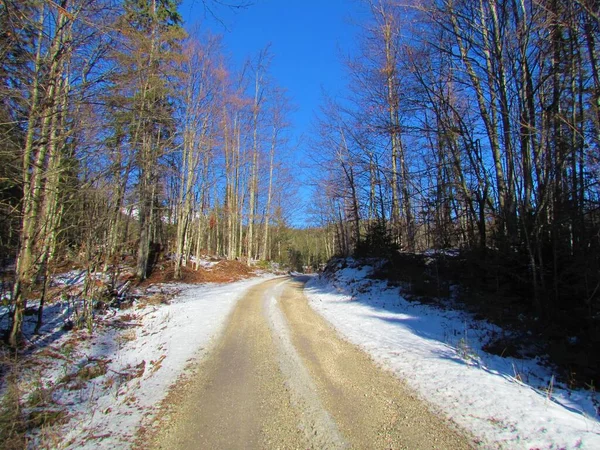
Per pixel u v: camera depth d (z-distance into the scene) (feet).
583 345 20.98
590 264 23.54
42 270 31.42
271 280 80.23
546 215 29.58
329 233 144.25
